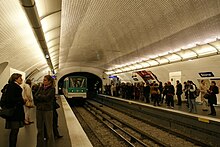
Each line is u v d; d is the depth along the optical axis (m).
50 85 5.62
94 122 17.25
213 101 13.29
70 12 8.88
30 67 17.59
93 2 8.23
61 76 42.84
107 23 11.07
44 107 5.54
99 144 10.84
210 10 8.84
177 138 11.15
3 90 5.79
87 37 14.52
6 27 6.63
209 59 16.59
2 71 10.63
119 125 15.56
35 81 29.45
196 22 10.29
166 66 22.80
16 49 9.62
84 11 9.10
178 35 12.66
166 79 24.31
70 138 7.92
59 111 15.62
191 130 11.49
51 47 15.91
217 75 17.22
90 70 43.91
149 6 8.82
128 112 21.45
